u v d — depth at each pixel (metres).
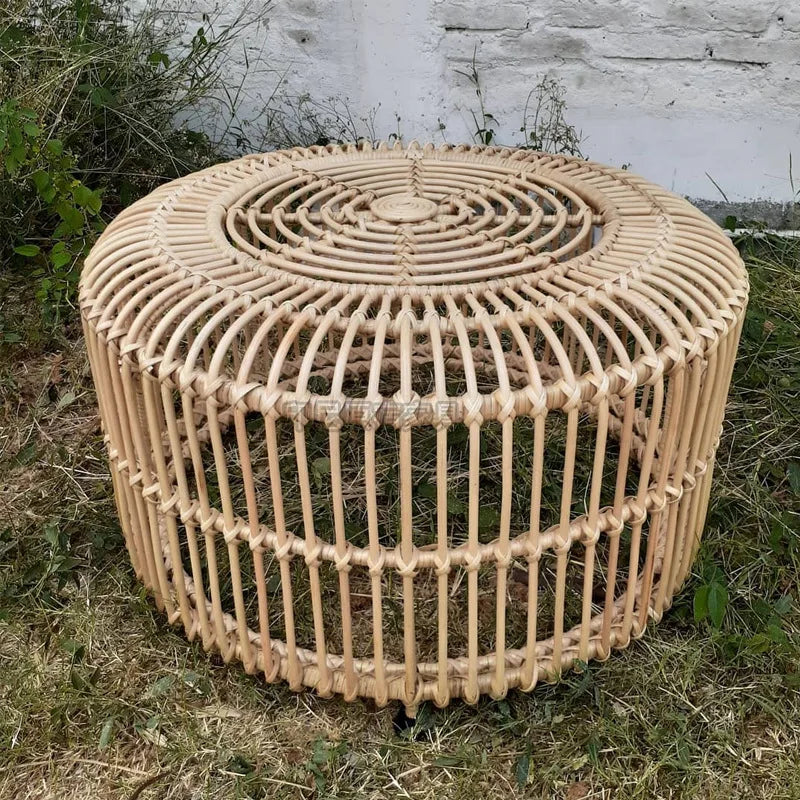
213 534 1.20
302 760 1.23
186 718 1.28
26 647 1.40
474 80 2.40
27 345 2.08
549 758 1.22
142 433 1.22
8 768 1.23
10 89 2.17
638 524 1.21
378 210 1.44
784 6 2.18
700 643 1.37
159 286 1.20
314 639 1.40
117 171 2.41
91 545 1.57
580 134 2.43
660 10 2.23
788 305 2.14
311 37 2.43
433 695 1.23
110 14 2.43
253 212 1.45
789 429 1.81
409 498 1.05
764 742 1.25
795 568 1.50
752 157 2.39
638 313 1.43
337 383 1.02
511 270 1.26
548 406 1.04
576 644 1.30
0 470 1.78
